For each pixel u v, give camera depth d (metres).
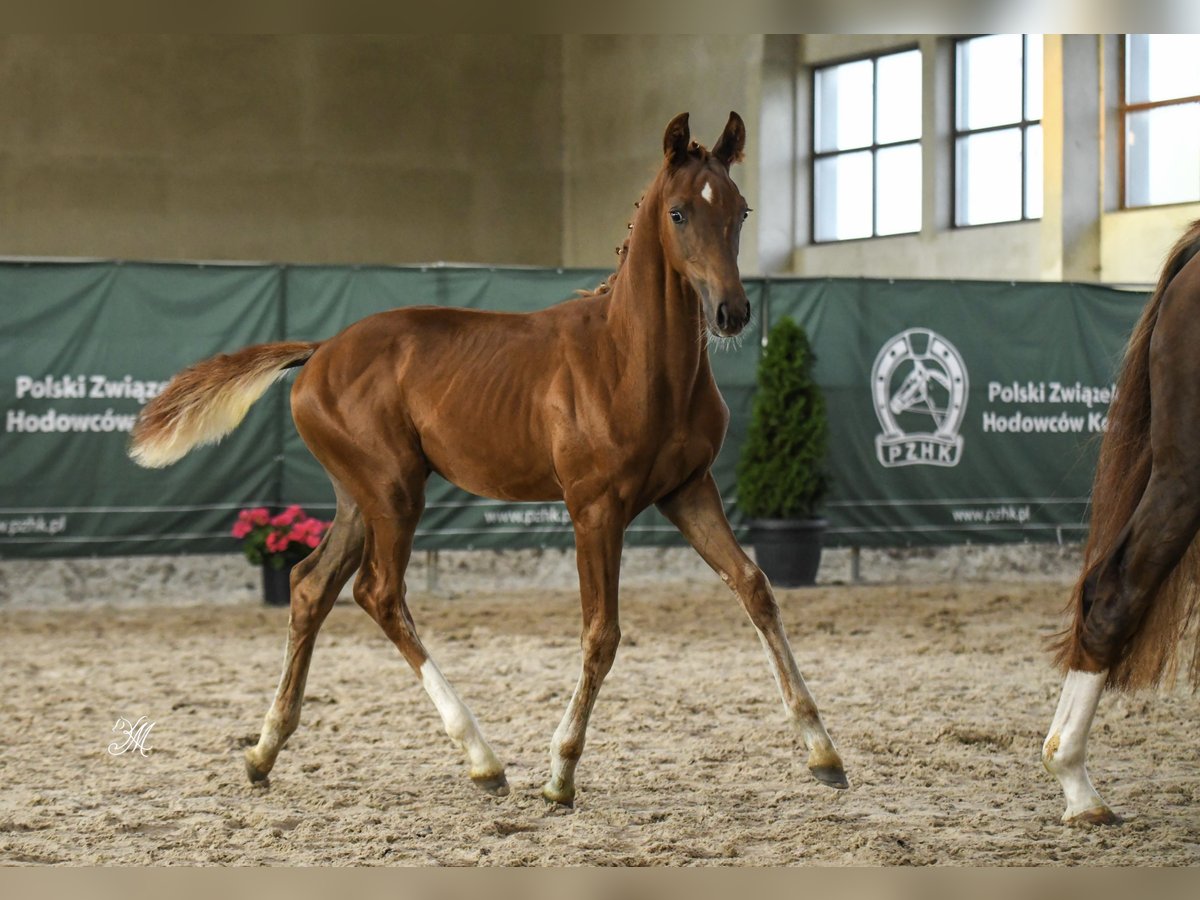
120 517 12.17
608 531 5.19
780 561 13.41
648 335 5.11
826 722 7.13
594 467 5.18
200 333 12.38
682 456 5.23
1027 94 19.22
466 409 5.47
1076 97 18.09
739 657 9.42
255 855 4.68
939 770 6.02
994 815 5.19
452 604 12.59
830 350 13.52
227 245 22.30
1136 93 18.08
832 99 21.56
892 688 8.18
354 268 12.61
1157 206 17.67
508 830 5.03
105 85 21.59
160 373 12.28
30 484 12.01
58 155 21.34
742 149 5.18
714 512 5.39
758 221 21.55
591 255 23.84
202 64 22.09
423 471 5.67
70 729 7.02
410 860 4.61
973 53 19.91
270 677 8.70
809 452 13.14
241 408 5.93
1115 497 4.96
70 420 12.08
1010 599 12.59
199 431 5.87
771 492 13.27
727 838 4.86
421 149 23.41
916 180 20.47
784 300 13.52
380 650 9.83
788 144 21.67
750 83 21.50
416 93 23.34
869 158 21.11
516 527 12.92
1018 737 6.64
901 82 20.69
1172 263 4.96
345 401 5.65
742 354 13.62
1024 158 19.25
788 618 11.31
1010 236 19.08
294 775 5.98
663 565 16.02
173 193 21.98
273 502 12.51
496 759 5.46
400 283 12.70
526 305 12.86
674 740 6.69
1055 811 5.26
